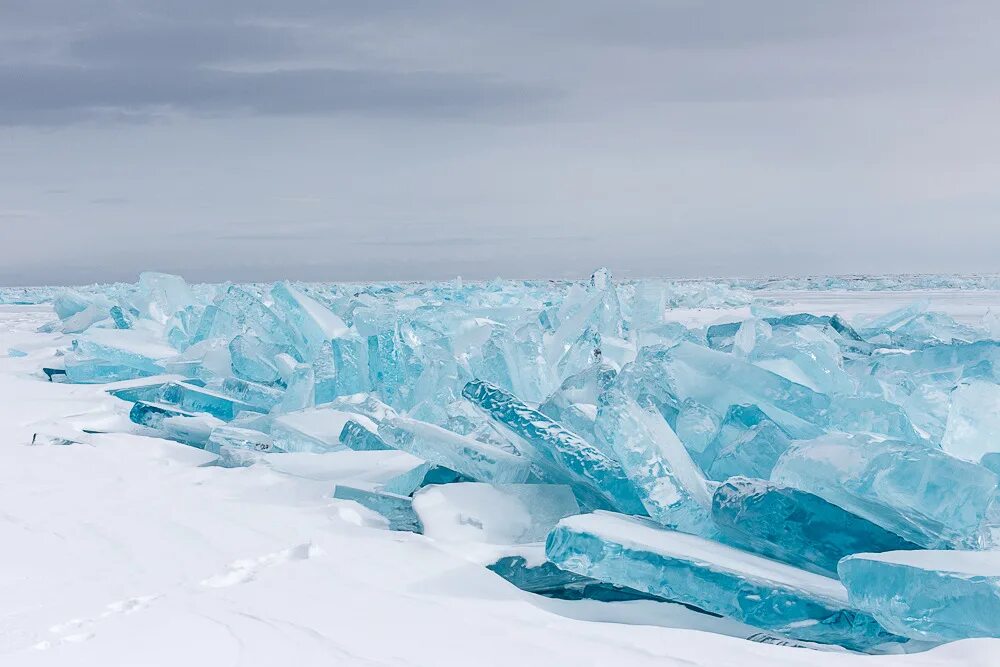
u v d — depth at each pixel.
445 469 3.39
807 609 2.01
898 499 2.21
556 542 2.37
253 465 3.94
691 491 2.64
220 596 2.22
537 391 4.54
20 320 17.83
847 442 2.42
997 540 2.25
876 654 2.01
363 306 8.27
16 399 6.14
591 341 5.35
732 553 2.40
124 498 3.33
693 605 2.26
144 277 9.97
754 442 2.95
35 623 2.00
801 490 2.41
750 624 2.07
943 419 3.32
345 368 5.25
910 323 6.69
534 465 3.17
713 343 5.33
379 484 3.50
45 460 4.09
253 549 2.63
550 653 1.84
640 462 2.63
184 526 2.90
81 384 7.14
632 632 1.98
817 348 3.65
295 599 2.20
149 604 2.16
